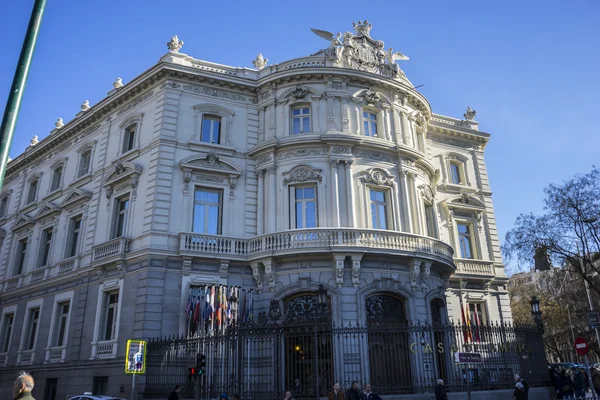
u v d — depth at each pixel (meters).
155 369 22.34
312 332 20.27
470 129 39.16
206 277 25.97
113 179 29.31
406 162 30.38
